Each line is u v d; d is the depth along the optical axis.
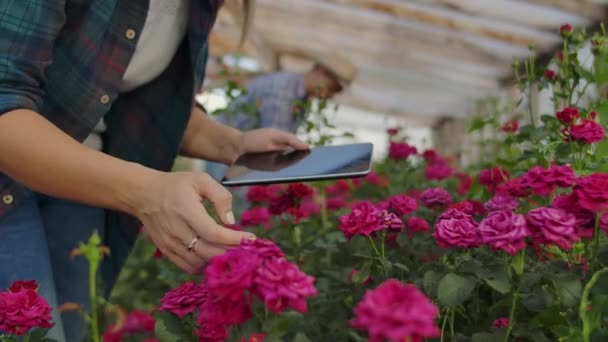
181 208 0.97
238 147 1.66
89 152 1.03
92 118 1.33
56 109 1.30
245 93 2.87
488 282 0.96
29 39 1.09
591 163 1.37
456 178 2.80
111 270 1.62
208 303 0.87
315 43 7.19
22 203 1.26
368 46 6.91
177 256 1.03
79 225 1.45
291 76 3.27
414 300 0.61
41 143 1.00
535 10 4.86
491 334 1.02
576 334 0.93
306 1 6.16
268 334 0.94
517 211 1.35
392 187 2.43
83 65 1.30
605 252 1.02
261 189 1.98
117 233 1.59
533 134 1.63
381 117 10.00
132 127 1.58
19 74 1.06
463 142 7.37
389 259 1.31
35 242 1.25
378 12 5.85
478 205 1.46
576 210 0.98
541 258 1.21
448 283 0.97
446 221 1.02
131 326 1.38
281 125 3.21
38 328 1.07
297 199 1.67
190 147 1.71
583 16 4.71
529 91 1.77
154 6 1.36
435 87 7.83
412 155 2.67
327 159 1.45
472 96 7.86
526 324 1.05
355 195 2.72
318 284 1.44
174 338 1.01
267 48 7.35
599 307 0.95
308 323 1.23
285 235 1.87
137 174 1.02
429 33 6.12
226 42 6.71
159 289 2.75
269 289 0.74
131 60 1.41
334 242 1.64
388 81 7.98
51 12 1.12
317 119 2.66
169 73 1.58
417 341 0.63
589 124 1.31
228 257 0.79
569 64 1.62
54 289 1.27
